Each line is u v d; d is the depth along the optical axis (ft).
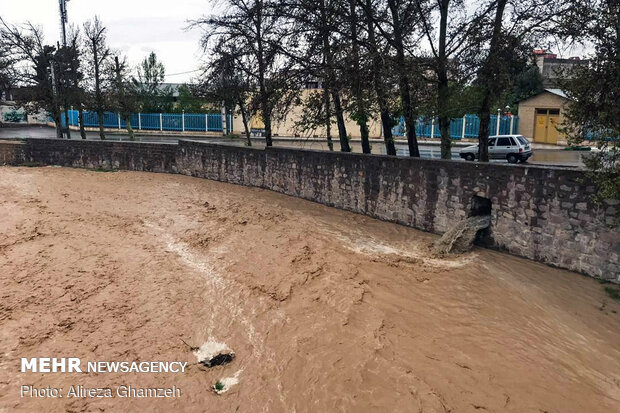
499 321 28.84
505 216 39.58
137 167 89.97
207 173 80.89
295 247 41.45
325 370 24.08
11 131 144.36
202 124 144.56
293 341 26.71
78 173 84.58
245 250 41.06
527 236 37.99
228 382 23.40
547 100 98.22
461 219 43.11
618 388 22.90
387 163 49.90
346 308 30.12
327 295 31.96
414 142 53.11
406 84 46.70
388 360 24.76
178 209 56.90
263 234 45.65
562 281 33.71
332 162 57.11
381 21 49.29
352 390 22.57
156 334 27.48
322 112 55.72
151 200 62.18
